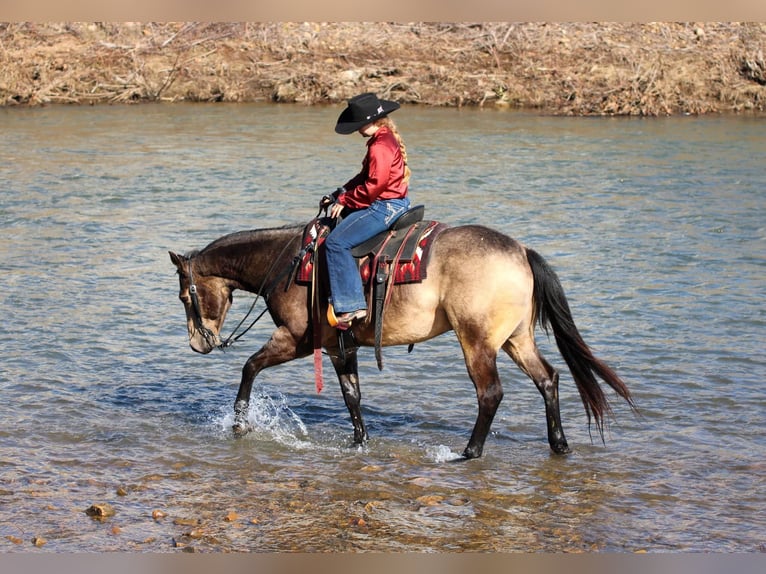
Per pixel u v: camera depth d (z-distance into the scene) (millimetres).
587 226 14797
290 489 6977
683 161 19578
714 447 7680
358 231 7230
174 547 6062
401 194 7348
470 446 7504
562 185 17562
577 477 7184
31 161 19484
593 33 27812
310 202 16281
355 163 19422
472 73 27031
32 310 11086
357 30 28594
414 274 7164
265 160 19672
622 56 26984
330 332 7582
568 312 7277
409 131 22766
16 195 16766
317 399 8945
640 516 6543
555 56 27438
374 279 7246
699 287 11891
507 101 26406
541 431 8125
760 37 27625
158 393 8945
